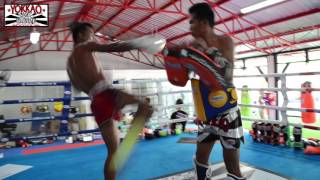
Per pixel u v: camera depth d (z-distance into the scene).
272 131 4.25
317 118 9.25
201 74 1.33
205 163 1.57
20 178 3.26
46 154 4.36
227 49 1.39
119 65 13.92
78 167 3.58
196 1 7.81
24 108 8.75
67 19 11.10
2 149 5.00
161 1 8.44
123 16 10.55
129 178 2.99
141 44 1.40
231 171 1.51
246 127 7.46
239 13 7.94
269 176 2.88
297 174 2.96
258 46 10.29
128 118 4.93
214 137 1.52
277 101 9.87
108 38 13.62
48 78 9.56
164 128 5.59
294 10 7.15
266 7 7.10
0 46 11.83
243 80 11.80
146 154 3.98
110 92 1.90
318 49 8.76
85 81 1.95
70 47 13.01
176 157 3.79
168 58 1.35
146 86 8.41
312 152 3.63
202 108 1.48
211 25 1.41
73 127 7.62
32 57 12.39
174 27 10.18
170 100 9.15
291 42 8.98
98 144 4.91
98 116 1.90
